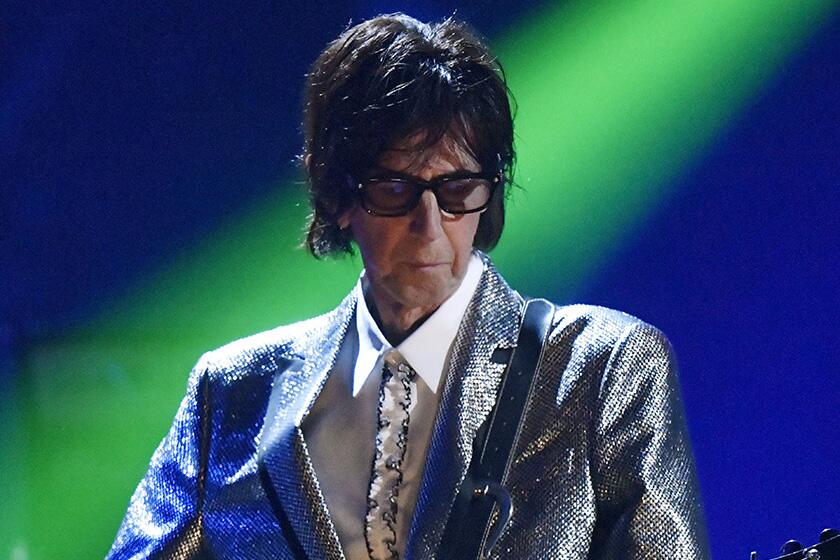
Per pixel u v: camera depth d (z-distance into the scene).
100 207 19.19
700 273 17.89
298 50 18.62
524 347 6.39
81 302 19.34
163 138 19.05
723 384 17.84
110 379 19.34
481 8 17.67
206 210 19.14
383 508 6.30
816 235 17.48
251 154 19.00
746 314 17.77
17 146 19.05
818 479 17.52
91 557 19.31
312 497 6.37
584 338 6.36
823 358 17.52
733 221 17.77
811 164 17.44
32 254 19.22
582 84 17.86
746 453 17.77
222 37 18.67
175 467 6.97
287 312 19.20
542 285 18.25
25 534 19.22
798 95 17.41
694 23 17.50
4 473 19.19
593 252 18.14
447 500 6.09
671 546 5.82
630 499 6.04
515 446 6.19
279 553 6.43
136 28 18.75
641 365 6.25
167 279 19.28
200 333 19.38
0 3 18.59
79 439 19.34
